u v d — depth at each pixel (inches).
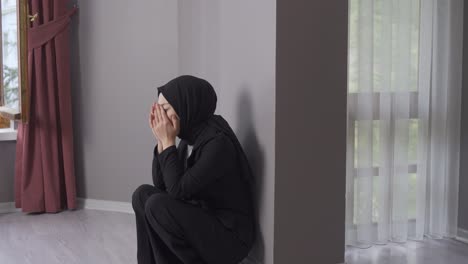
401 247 132.0
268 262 106.9
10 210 162.4
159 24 156.9
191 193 100.0
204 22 138.3
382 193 131.3
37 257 123.6
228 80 125.0
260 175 109.0
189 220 99.6
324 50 105.7
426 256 125.3
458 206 138.8
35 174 157.8
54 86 157.5
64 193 163.8
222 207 105.3
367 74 126.6
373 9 125.8
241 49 116.6
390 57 128.0
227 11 123.8
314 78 105.3
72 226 147.3
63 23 155.6
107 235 139.7
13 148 162.2
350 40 126.5
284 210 105.3
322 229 109.0
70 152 159.5
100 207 163.5
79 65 161.5
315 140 106.7
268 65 104.4
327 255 110.0
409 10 128.1
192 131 105.9
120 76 160.2
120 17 158.9
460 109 135.3
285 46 102.3
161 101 104.9
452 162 136.1
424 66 131.4
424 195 134.8
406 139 131.6
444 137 134.6
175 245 100.3
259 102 108.6
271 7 102.4
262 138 107.7
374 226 133.2
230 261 103.0
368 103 127.6
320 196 108.2
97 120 162.6
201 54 141.2
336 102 107.7
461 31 132.9
